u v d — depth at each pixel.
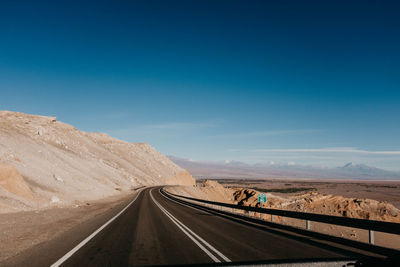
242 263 6.24
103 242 8.79
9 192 19.78
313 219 10.48
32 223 12.23
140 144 193.25
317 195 58.97
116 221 14.61
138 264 6.17
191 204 28.97
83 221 14.15
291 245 8.49
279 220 36.81
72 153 67.62
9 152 30.94
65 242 8.66
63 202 24.30
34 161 34.81
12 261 6.25
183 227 12.64
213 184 88.50
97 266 5.98
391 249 7.02
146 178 121.81
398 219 47.03
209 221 15.19
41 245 8.09
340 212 49.62
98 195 38.84
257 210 15.00
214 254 7.21
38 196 23.06
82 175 46.94
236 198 74.12
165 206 26.59
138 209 22.69
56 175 33.75
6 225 11.26
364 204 51.84
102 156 106.06
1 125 51.78
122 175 90.69
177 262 6.36
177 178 168.00
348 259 6.66
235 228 12.44
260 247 8.16
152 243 8.74
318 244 8.67
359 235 27.23
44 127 76.06
